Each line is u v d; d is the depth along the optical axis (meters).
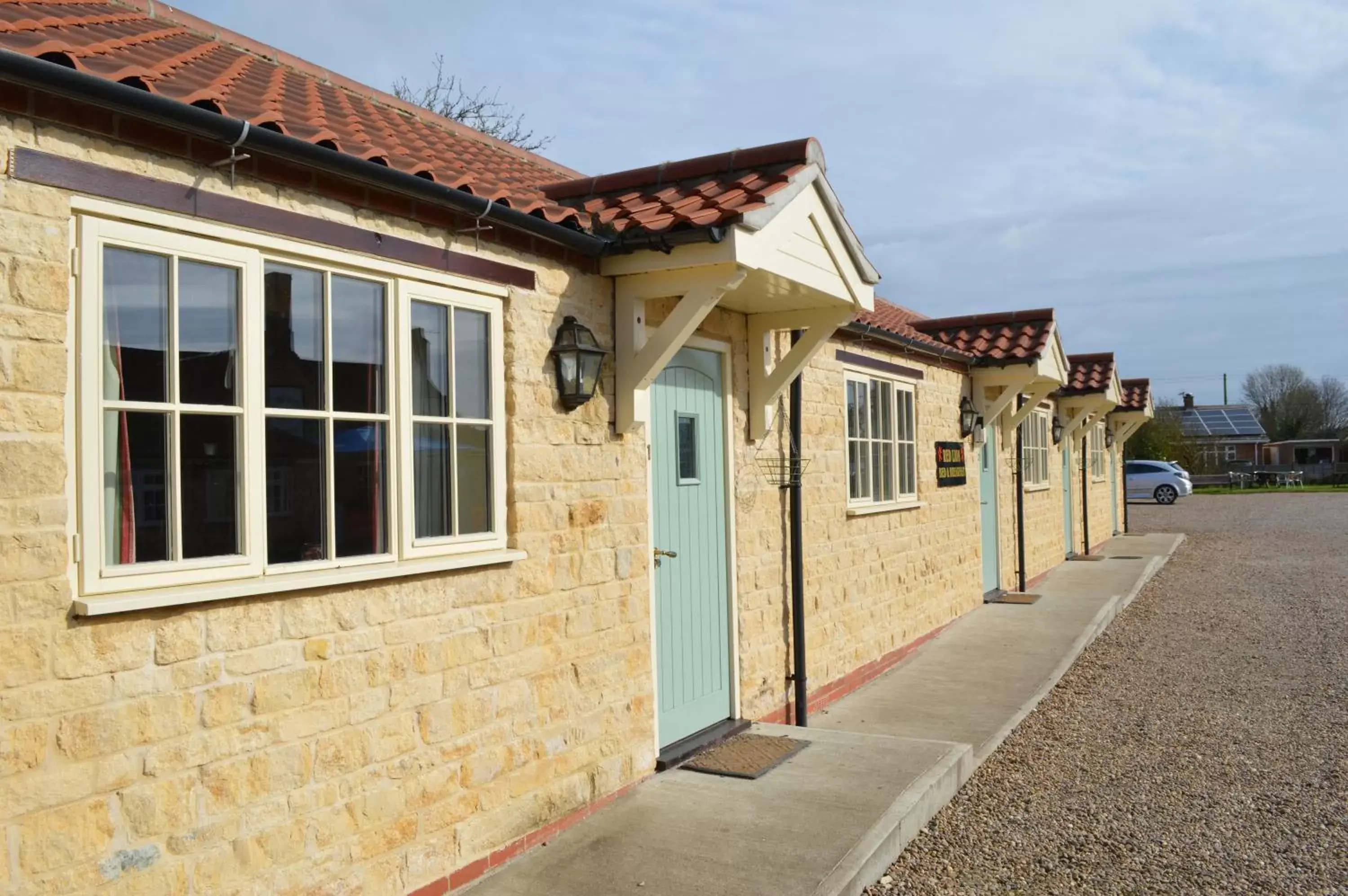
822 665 8.12
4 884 2.85
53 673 2.97
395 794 4.07
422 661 4.22
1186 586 15.82
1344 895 4.80
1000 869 5.06
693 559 6.43
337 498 3.95
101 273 3.16
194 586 3.36
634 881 4.39
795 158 5.76
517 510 4.78
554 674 4.99
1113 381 17.22
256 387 3.61
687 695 6.30
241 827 3.48
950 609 11.54
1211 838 5.51
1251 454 69.38
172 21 6.00
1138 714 8.12
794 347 6.99
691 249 5.14
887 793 5.49
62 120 3.05
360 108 6.52
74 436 3.07
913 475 10.59
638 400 5.62
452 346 4.50
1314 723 7.84
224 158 3.49
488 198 4.48
